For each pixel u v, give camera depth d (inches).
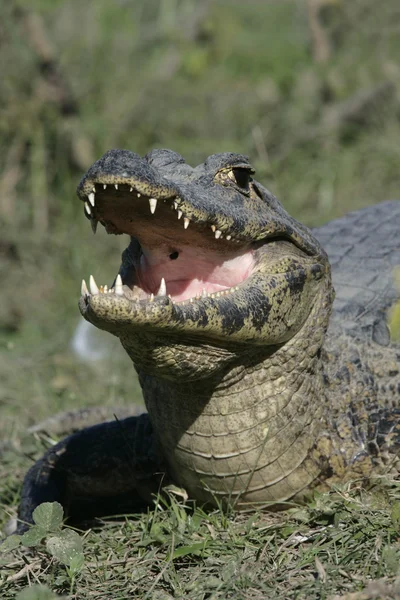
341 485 546.0
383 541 479.2
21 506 608.7
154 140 1323.8
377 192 1208.2
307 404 547.8
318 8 1480.1
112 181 442.0
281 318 520.1
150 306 438.0
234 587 448.8
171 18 1670.8
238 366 517.7
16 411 844.0
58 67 1314.0
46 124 1279.5
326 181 1221.7
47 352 973.8
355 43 1449.3
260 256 530.9
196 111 1376.7
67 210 1234.6
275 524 527.5
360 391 573.9
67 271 1157.1
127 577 483.2
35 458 700.7
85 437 619.8
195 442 538.9
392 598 417.7
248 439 533.0
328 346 588.7
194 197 484.7
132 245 535.8
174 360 487.8
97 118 1309.1
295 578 459.5
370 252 676.7
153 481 598.2
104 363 933.2
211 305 477.4
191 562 491.5
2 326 1109.7
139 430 608.7
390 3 1472.7
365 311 619.2
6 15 1291.8
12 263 1189.7
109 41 1424.7
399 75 1352.1
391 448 554.9
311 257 555.5
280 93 1409.9
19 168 1268.5
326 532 491.2
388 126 1283.2
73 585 469.1
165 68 1499.8
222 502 556.4
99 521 588.4
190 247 520.7
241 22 1705.2
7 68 1290.6
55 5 1491.1
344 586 437.7
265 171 1192.2
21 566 506.6
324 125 1307.8
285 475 545.0
